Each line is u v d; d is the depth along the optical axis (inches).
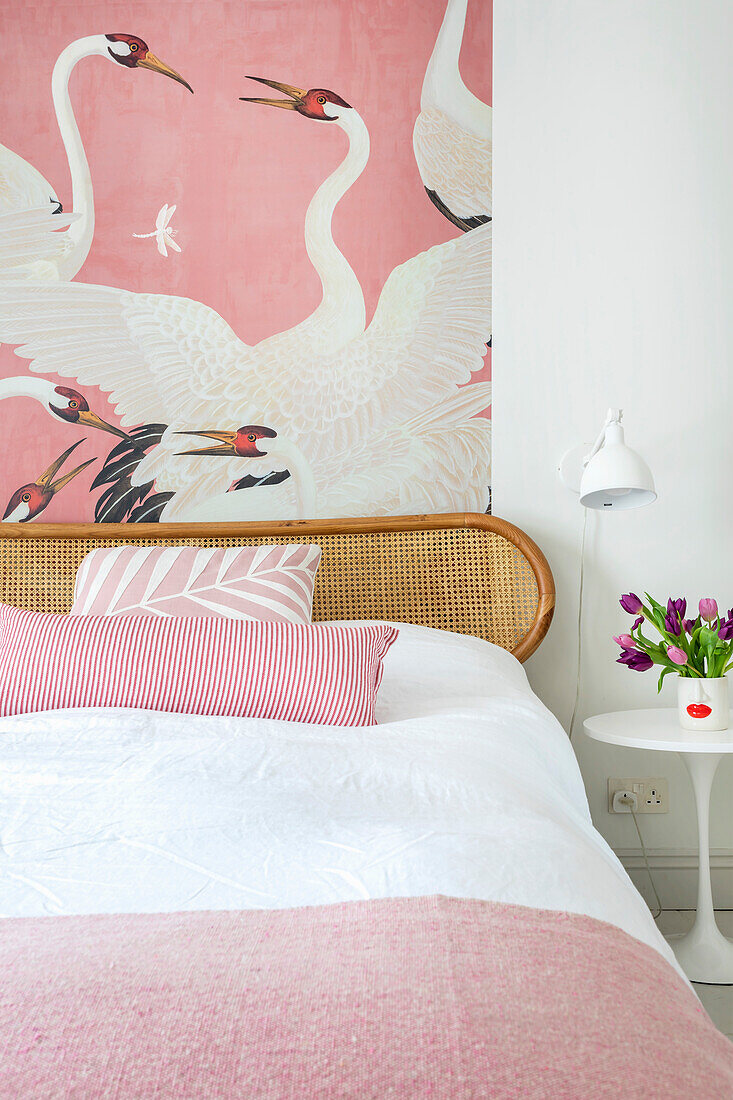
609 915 29.2
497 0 90.4
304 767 41.5
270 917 25.2
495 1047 17.6
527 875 30.5
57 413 91.0
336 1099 16.3
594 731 72.1
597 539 88.0
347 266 90.9
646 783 85.9
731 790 85.6
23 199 91.9
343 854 32.2
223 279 91.4
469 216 90.5
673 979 24.4
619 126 89.2
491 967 21.1
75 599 69.4
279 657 55.2
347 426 90.0
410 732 50.9
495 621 84.1
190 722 48.0
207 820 35.0
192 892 29.2
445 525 85.1
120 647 55.9
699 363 88.0
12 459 90.8
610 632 87.4
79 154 91.9
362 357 90.4
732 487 87.1
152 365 91.1
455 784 41.2
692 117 88.7
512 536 84.4
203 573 68.8
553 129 89.5
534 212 89.4
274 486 90.0
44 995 19.3
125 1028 18.1
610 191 89.0
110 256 91.7
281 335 90.9
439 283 90.3
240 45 92.0
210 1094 16.4
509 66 90.1
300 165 91.6
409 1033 18.0
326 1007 18.9
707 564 87.1
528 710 60.4
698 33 88.9
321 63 91.7
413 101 91.2
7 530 86.4
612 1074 17.2
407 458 89.7
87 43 92.0
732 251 88.1
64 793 37.8
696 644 73.0
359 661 55.5
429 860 30.9
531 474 88.7
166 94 92.1
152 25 91.8
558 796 48.5
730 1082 18.5
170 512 90.2
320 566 85.6
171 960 21.3
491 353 89.6
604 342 88.5
